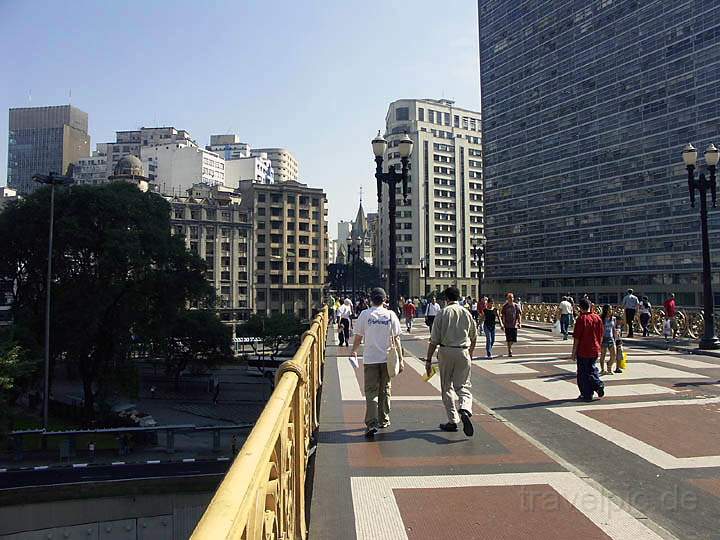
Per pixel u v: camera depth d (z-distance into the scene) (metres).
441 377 7.44
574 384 11.39
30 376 33.28
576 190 88.06
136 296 41.88
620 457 6.32
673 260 72.69
